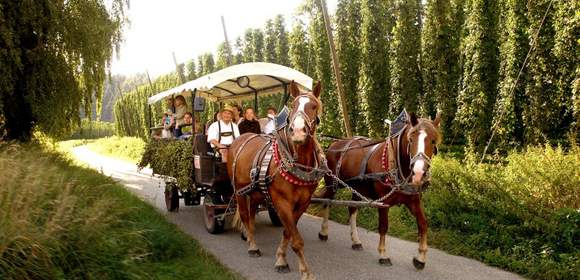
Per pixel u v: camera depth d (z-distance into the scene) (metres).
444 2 14.61
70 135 14.05
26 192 4.73
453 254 6.69
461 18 14.66
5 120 12.35
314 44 18.89
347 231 8.30
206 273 5.41
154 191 13.27
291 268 6.15
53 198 5.42
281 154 5.54
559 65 11.29
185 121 10.24
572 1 10.55
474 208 7.38
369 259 6.53
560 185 6.88
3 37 10.40
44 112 11.84
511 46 12.14
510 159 8.80
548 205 6.74
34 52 11.57
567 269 5.44
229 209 7.64
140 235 5.52
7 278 3.85
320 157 5.73
